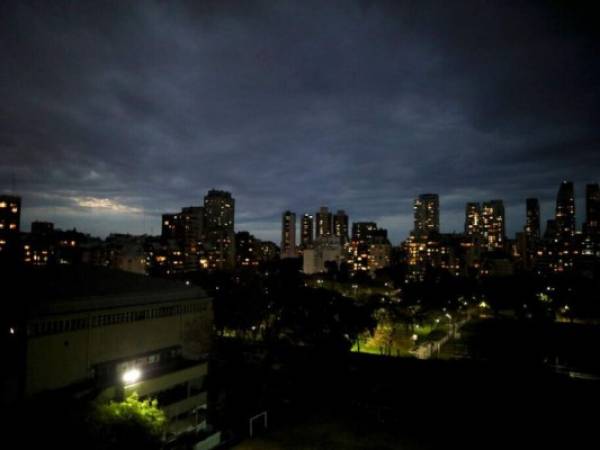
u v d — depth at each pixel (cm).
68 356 3788
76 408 3036
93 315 4028
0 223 16762
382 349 8494
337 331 7031
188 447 3450
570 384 5341
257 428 3994
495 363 6400
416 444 3669
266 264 19812
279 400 4762
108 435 2788
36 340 3556
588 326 10575
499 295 11812
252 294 7925
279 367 5916
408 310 10381
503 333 9669
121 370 4172
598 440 3766
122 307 4325
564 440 3784
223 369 5597
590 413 4375
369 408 4491
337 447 3575
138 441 2833
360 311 7681
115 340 4234
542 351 7781
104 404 3100
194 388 4472
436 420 4197
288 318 7656
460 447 3612
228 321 7562
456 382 5394
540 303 11600
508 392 5025
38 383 3547
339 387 5225
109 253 19200
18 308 3609
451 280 13925
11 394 3409
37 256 18625
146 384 3906
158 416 3078
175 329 4931
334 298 7962
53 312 3791
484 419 4200
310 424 4066
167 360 4669
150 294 4791
